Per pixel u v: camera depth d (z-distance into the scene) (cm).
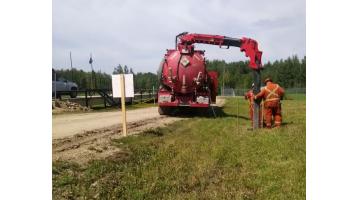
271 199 574
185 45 1800
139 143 983
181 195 591
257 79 1383
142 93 4191
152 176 677
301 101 3831
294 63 9394
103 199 568
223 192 600
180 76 1808
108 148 902
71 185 614
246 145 974
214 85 1967
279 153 861
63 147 898
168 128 1351
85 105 2880
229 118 1766
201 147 939
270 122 1327
